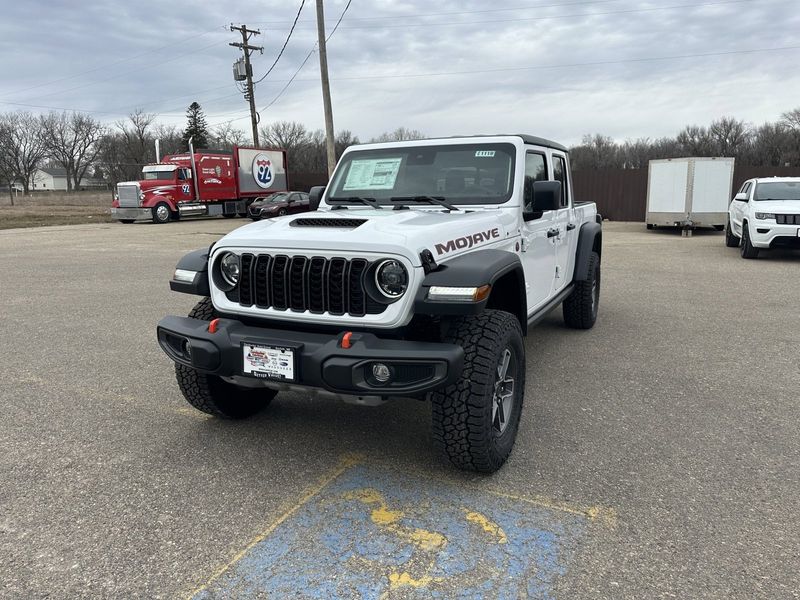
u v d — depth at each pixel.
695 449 3.80
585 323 6.80
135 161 77.69
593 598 2.46
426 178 4.69
